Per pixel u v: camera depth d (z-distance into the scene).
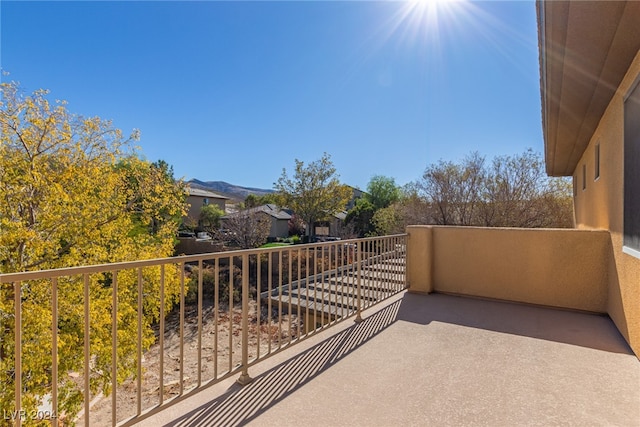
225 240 18.70
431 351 2.67
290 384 2.15
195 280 12.21
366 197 30.73
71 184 6.76
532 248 4.08
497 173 12.31
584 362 2.47
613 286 3.39
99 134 7.32
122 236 7.69
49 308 5.64
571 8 2.21
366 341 2.89
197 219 28.30
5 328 5.00
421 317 3.58
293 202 25.28
